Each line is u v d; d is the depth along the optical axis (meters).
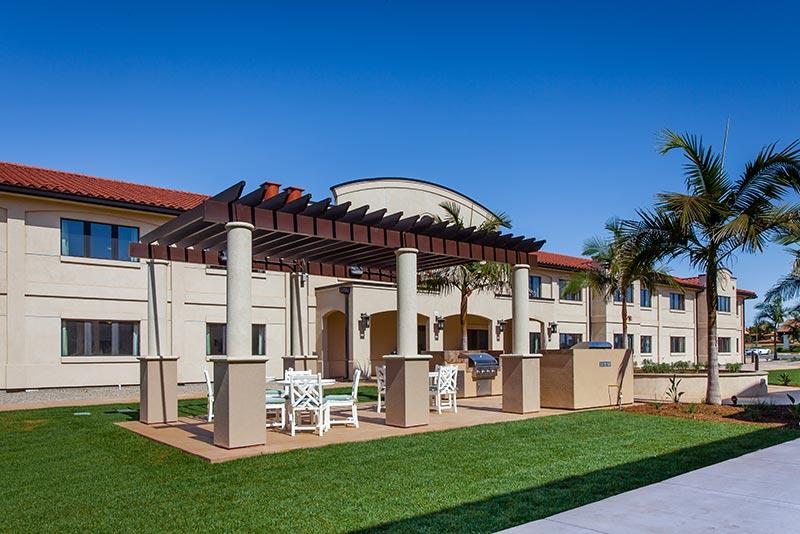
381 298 27.14
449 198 31.14
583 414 14.44
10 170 21.42
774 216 15.17
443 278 24.02
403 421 12.02
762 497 6.82
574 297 38.69
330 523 6.14
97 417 14.53
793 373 34.84
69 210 20.88
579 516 6.16
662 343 43.97
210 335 24.09
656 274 23.64
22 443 11.04
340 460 8.99
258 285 25.38
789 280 24.12
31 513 6.57
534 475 8.11
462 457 9.24
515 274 15.10
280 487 7.50
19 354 19.66
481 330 36.25
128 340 22.11
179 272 23.34
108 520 6.29
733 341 50.31
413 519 6.24
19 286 19.78
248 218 10.27
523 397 14.46
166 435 11.31
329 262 16.61
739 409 15.00
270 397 12.77
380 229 12.24
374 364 29.89
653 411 14.84
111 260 21.72
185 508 6.67
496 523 6.08
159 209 22.09
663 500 6.71
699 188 15.96
